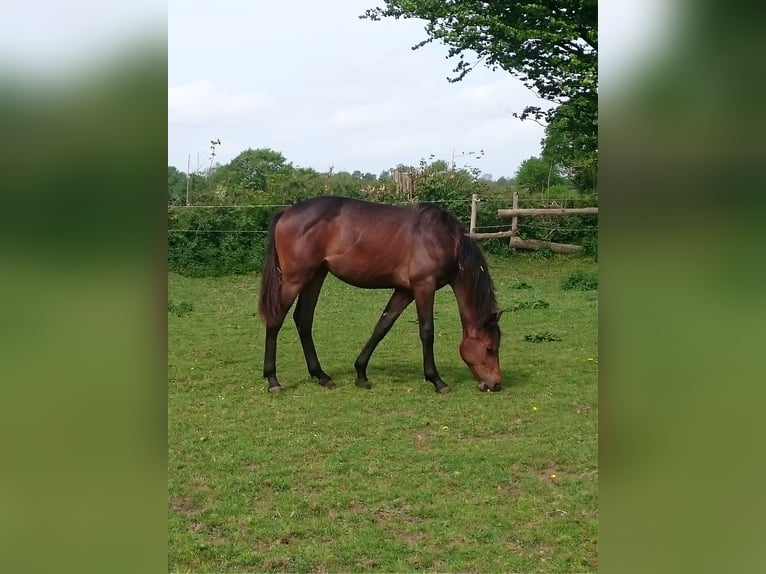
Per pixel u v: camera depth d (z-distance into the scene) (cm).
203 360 838
